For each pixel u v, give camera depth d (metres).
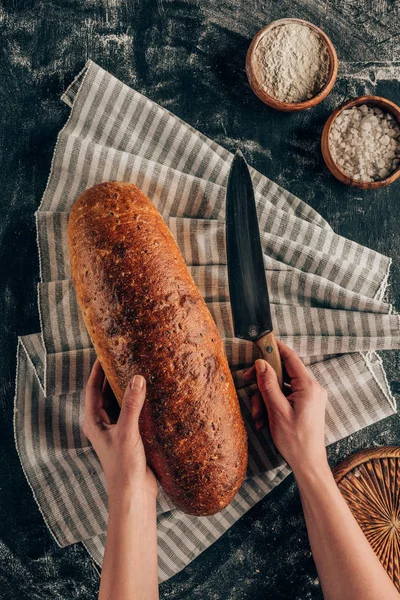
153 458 0.92
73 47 1.23
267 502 1.24
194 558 1.18
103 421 1.00
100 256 0.93
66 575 1.20
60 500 1.15
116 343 0.91
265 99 1.19
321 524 0.93
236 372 1.16
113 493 0.87
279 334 1.15
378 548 1.13
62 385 1.12
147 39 1.24
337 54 1.29
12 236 1.21
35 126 1.22
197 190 1.16
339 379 1.17
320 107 1.28
